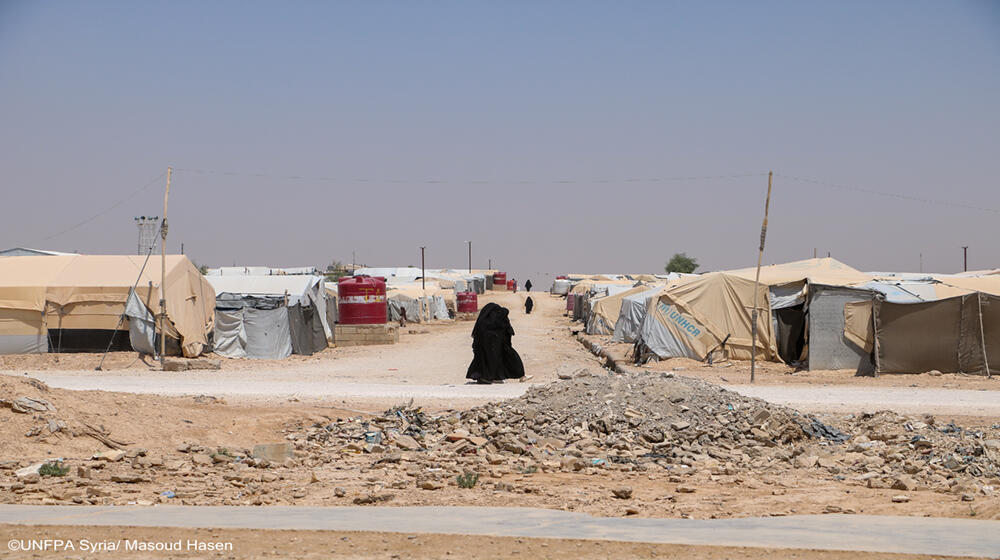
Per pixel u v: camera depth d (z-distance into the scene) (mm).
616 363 31859
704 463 13492
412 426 16828
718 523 8281
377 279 46812
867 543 7215
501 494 10484
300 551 6930
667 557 6793
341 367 32906
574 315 71688
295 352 39062
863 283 32500
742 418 15555
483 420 16766
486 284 136625
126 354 34344
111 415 15000
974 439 14422
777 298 31828
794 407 19328
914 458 13531
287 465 13086
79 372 30891
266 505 9672
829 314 29781
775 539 7395
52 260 37156
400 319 66312
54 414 13953
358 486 11125
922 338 28094
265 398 21391
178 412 16531
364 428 16688
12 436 13156
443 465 12922
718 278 32406
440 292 78750
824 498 10438
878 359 28281
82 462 12414
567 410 16312
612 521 8344
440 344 46188
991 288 32375
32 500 9688
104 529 7719
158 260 36656
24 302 34688
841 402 20281
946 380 26625
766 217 26438
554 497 10312
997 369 27578
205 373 30375
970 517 9070
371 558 6715
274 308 38906
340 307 46188
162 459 12977
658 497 10531
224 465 12836
